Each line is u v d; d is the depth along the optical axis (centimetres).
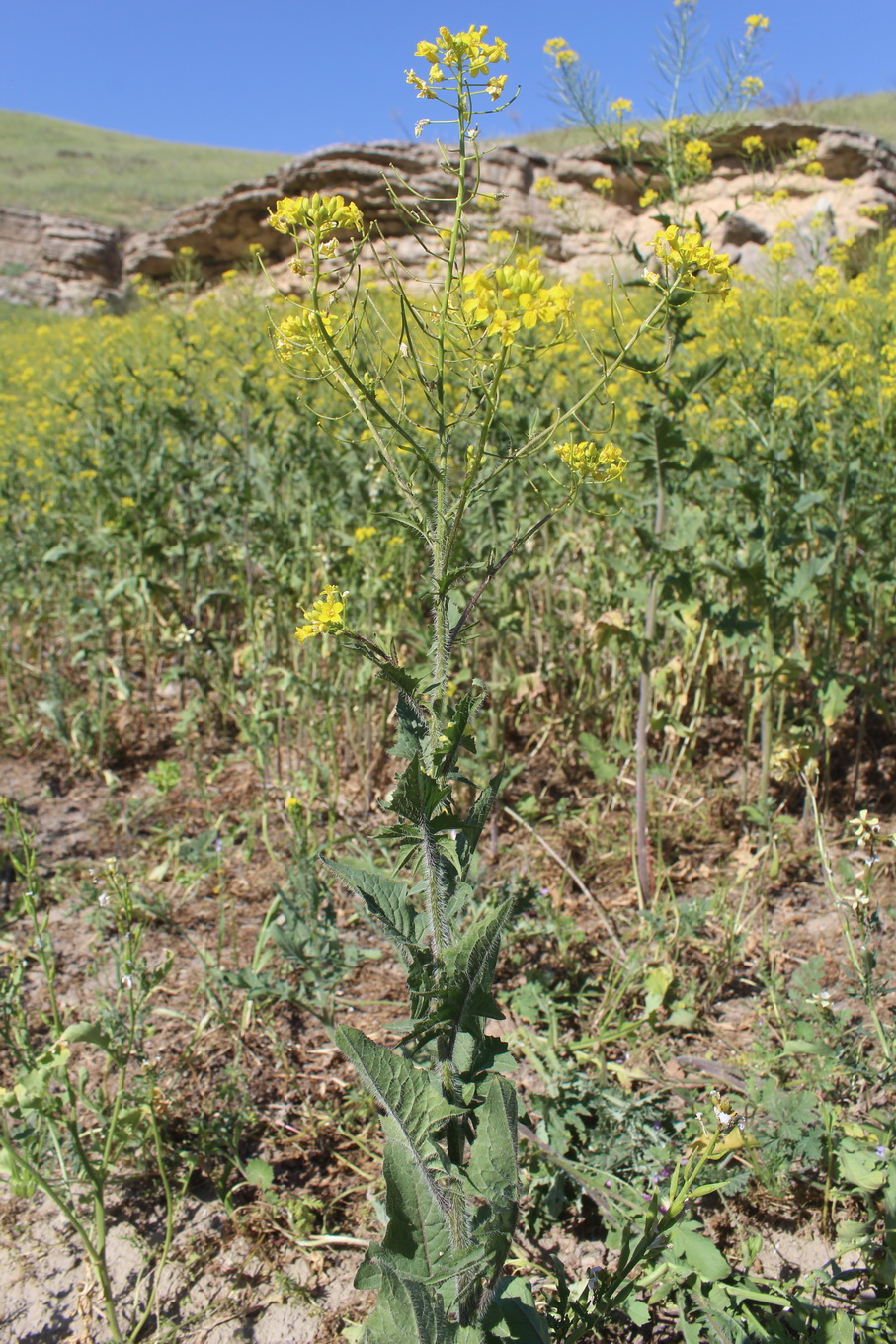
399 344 143
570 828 326
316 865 292
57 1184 203
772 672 296
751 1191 196
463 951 124
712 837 320
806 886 293
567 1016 246
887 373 387
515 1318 142
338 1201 202
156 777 312
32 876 218
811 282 555
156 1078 208
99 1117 197
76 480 465
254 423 413
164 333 630
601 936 276
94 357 559
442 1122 130
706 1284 164
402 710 134
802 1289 171
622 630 288
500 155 1280
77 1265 191
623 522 288
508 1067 129
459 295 142
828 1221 189
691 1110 210
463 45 135
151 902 282
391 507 378
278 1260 190
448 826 126
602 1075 216
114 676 414
